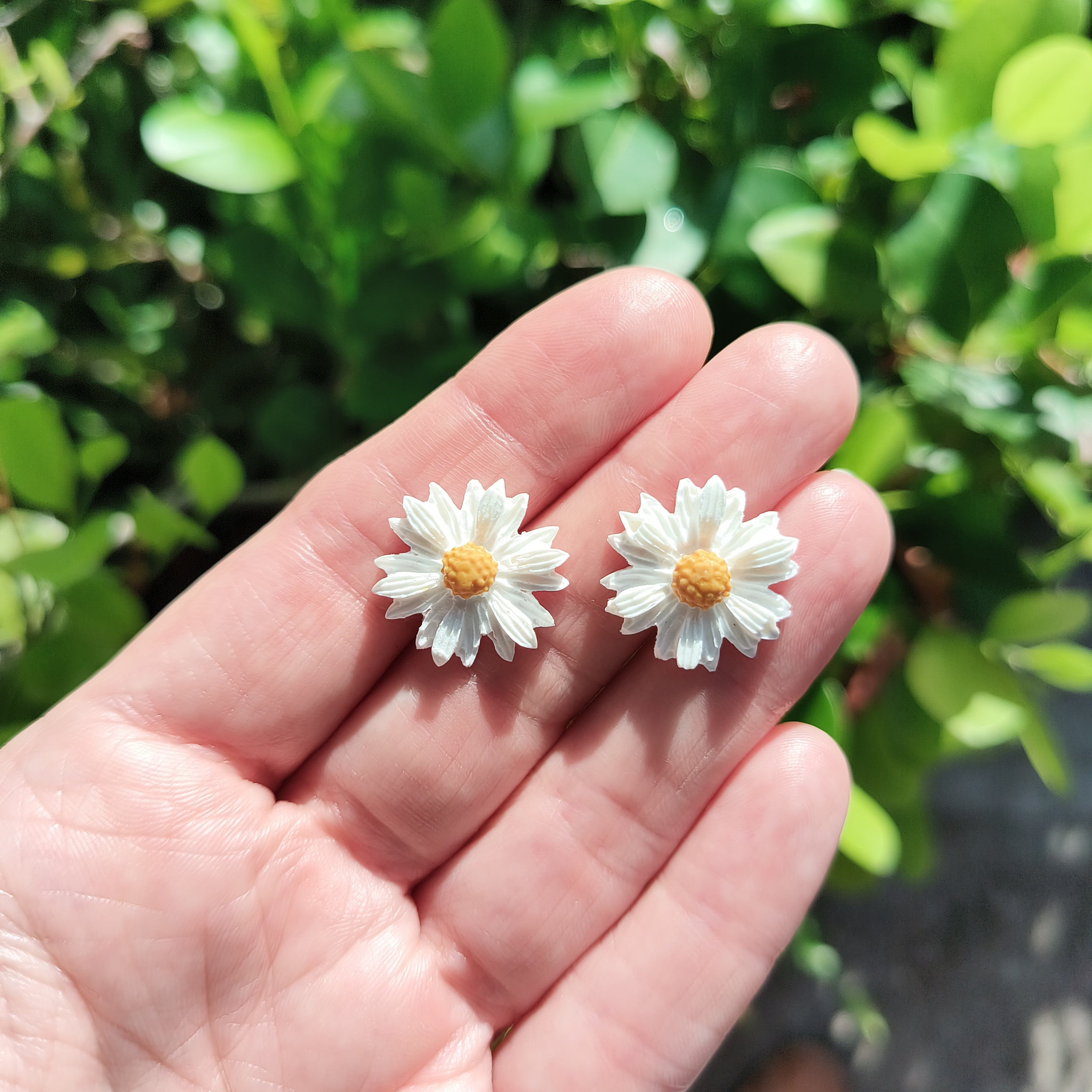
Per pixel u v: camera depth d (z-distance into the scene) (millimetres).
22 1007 110
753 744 122
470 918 123
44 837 114
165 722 119
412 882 125
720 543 121
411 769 122
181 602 122
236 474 135
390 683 123
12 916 111
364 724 123
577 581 123
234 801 120
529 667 123
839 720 130
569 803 123
